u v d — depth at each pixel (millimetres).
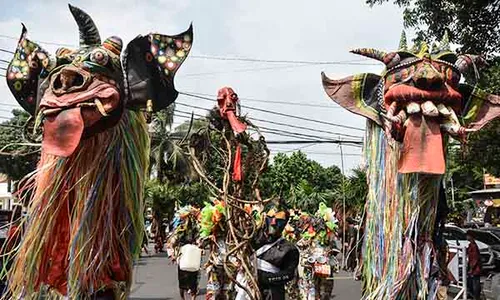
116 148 4656
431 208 5812
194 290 12109
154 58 4777
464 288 12477
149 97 4719
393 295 5750
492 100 6152
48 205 4504
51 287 4582
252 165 7352
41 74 4789
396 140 5715
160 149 18859
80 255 4461
